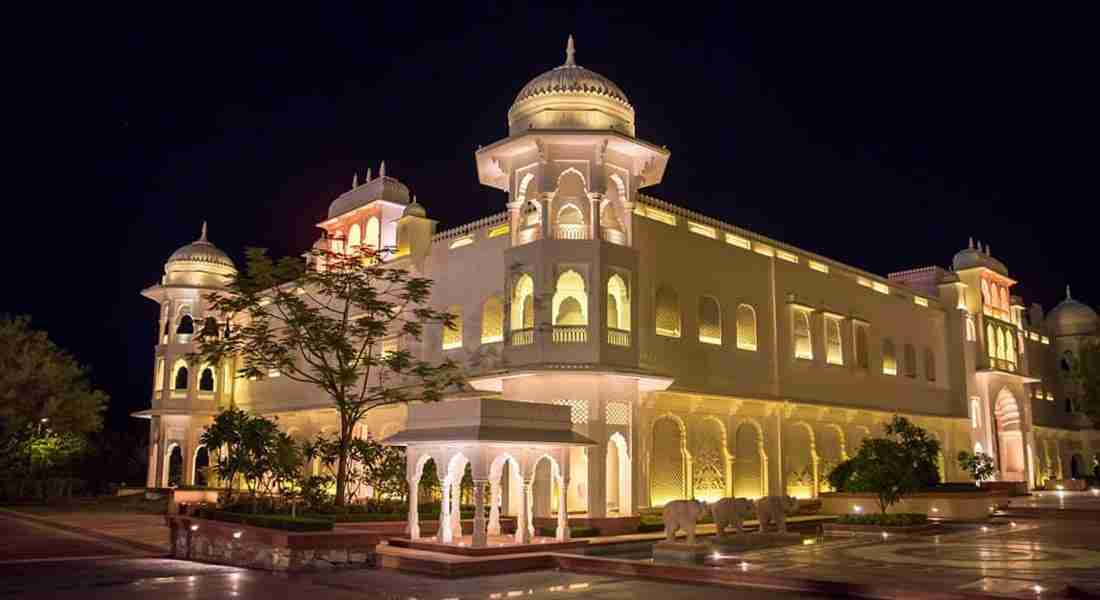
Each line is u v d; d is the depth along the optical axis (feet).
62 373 168.55
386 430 116.67
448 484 69.62
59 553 81.87
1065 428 204.13
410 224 111.96
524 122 95.76
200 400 151.53
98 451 184.14
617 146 94.58
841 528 91.30
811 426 124.06
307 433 132.87
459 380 94.38
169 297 154.30
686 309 104.37
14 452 159.33
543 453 71.31
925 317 153.28
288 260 93.09
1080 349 186.80
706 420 108.06
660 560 65.46
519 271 92.53
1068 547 74.69
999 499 119.24
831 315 126.62
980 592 47.83
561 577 60.34
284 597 51.47
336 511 82.53
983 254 163.12
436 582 57.93
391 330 113.19
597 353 88.38
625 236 96.02
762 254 118.32
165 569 66.90
